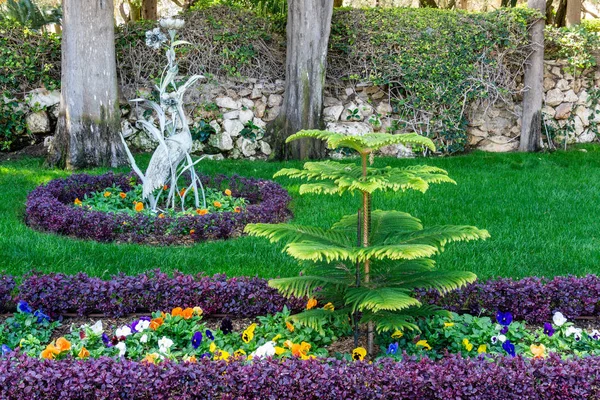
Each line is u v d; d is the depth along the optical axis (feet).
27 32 33.83
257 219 21.58
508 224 21.75
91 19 29.78
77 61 29.91
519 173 30.63
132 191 24.76
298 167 31.76
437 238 11.85
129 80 34.91
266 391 10.34
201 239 20.75
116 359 11.22
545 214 23.21
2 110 33.53
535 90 36.68
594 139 40.01
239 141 35.04
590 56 37.76
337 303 13.17
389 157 34.76
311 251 10.90
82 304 14.44
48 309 14.37
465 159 34.17
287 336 13.03
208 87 35.04
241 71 35.73
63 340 11.66
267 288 14.57
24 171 29.43
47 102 34.14
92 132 30.37
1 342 12.89
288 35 33.88
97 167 30.50
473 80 36.24
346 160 32.94
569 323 13.61
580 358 11.27
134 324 13.03
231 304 14.56
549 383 10.36
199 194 25.04
